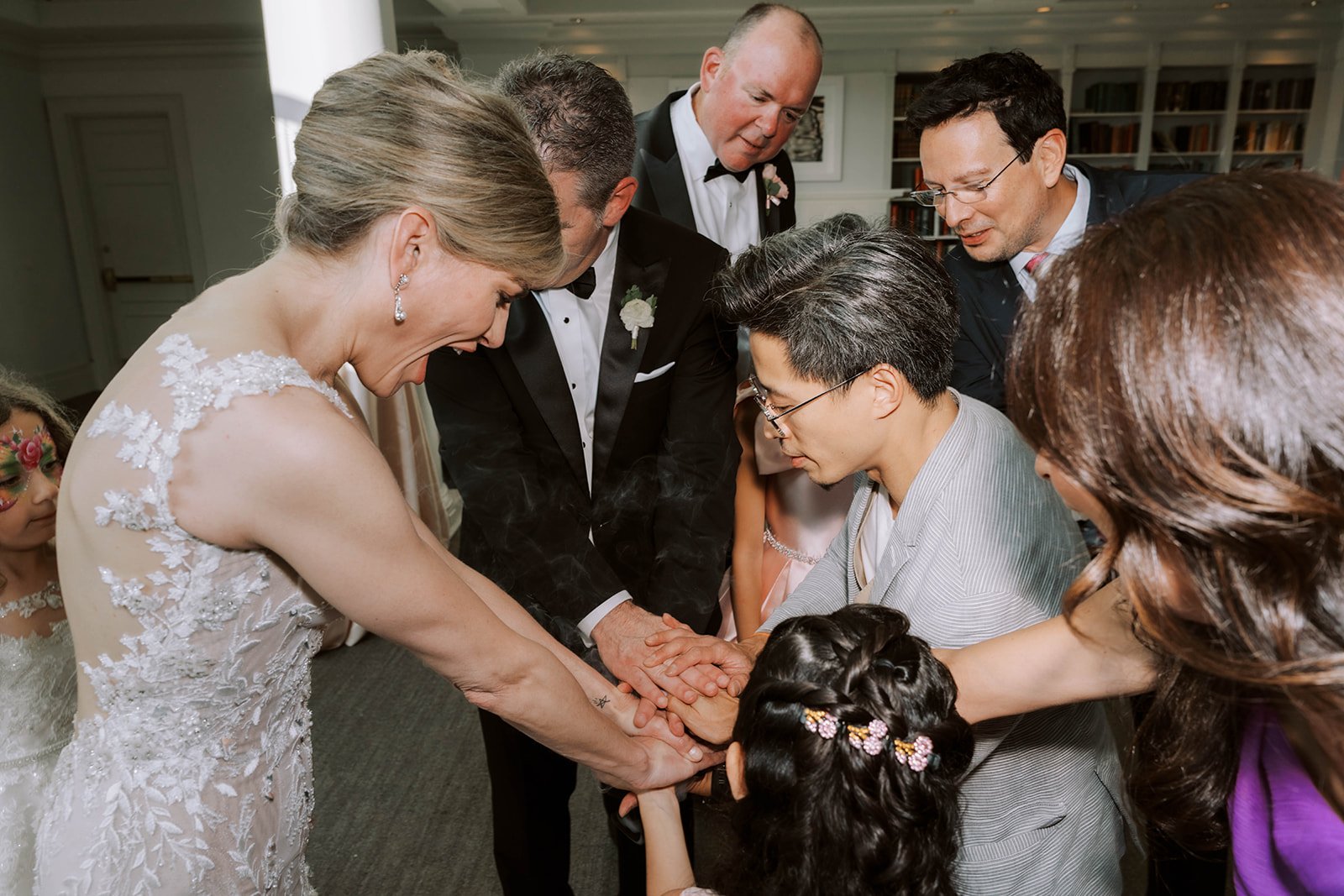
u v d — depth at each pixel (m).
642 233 1.72
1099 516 0.69
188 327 0.95
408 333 1.03
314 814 2.47
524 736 1.67
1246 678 0.59
